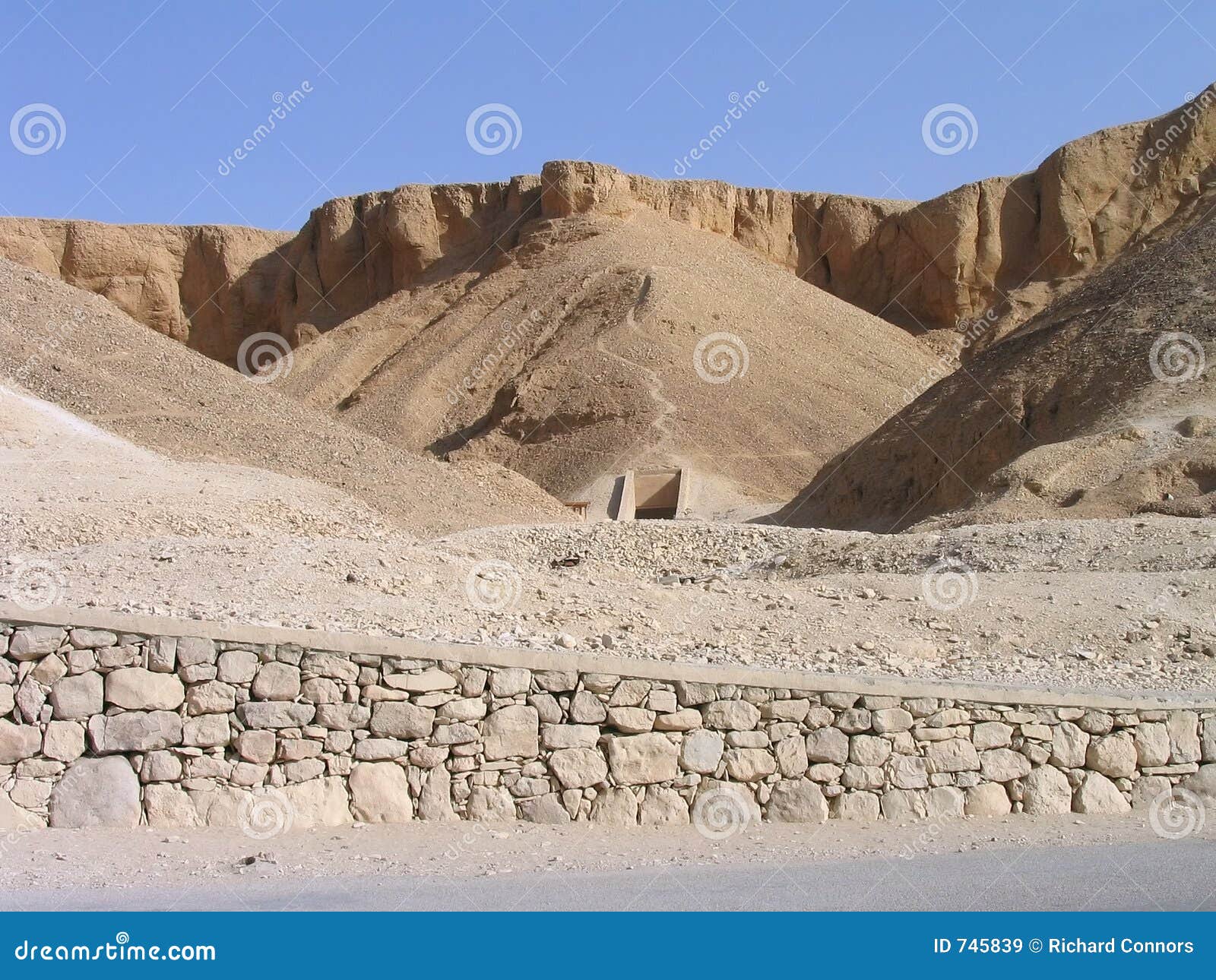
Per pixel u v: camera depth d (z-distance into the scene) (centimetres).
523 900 752
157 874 796
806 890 780
